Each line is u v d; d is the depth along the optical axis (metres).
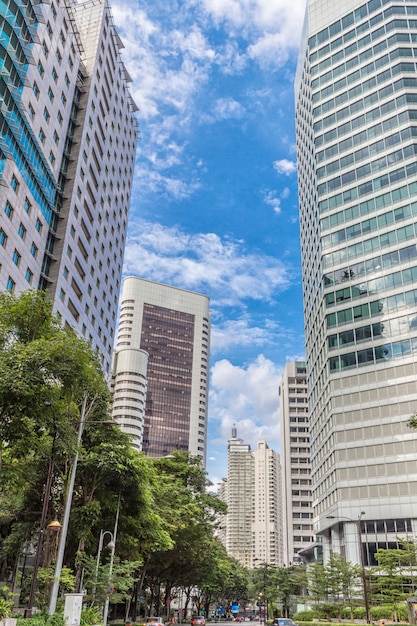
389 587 52.19
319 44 92.94
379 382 68.81
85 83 74.06
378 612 51.22
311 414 91.31
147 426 177.88
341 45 89.69
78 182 68.12
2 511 32.25
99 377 25.91
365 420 68.38
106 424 29.50
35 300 23.53
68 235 64.00
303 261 103.50
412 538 55.56
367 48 86.00
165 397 184.62
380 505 63.56
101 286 78.06
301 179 107.56
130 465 32.78
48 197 56.69
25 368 20.39
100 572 32.47
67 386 22.34
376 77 83.19
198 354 197.75
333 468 70.06
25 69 50.06
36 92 55.12
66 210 64.56
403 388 66.62
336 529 69.19
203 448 186.12
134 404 151.62
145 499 35.56
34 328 23.34
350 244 78.12
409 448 63.94
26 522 33.88
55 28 60.44
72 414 26.41
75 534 31.80
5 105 45.75
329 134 86.38
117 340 189.88
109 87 83.50
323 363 79.75
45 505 24.41
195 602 109.62
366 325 72.50
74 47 66.69
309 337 94.38
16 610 28.52
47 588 28.97
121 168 90.62
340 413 70.81
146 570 51.19
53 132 59.31
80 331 68.06
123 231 91.94
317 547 82.62
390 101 80.31
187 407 187.00
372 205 77.50
